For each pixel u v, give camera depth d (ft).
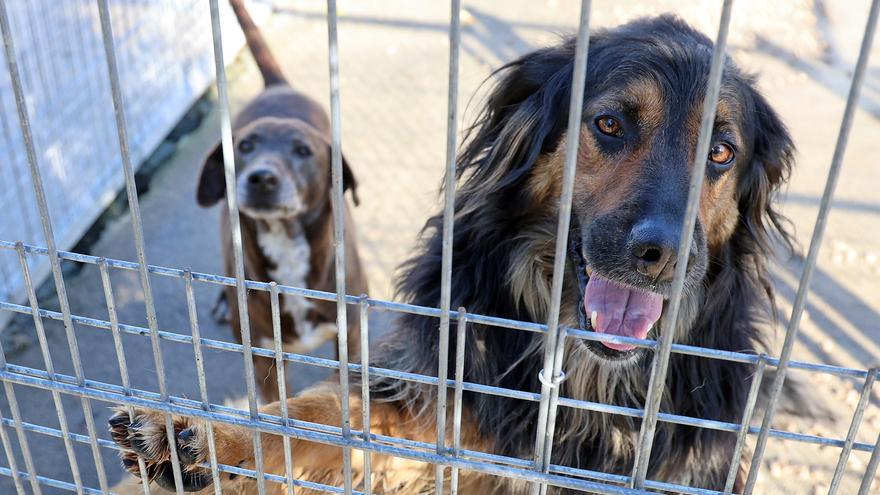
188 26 6.10
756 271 3.05
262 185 3.84
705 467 2.95
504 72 3.01
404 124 6.03
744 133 2.81
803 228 5.19
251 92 6.35
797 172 5.70
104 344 4.25
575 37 2.92
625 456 2.94
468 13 7.63
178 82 5.95
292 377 4.24
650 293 2.57
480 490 3.05
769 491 3.61
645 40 2.79
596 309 2.66
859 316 4.61
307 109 4.67
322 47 6.96
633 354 2.67
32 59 5.01
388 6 7.72
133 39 5.62
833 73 7.10
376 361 3.06
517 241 2.93
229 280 2.00
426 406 2.89
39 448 3.71
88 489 2.37
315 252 4.11
